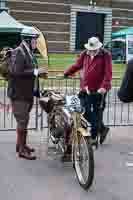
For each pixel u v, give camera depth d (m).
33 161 6.45
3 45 24.80
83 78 7.23
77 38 51.09
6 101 10.53
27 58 6.17
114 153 6.97
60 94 6.65
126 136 8.16
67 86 10.76
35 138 7.76
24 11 47.19
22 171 5.99
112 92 11.38
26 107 6.34
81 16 51.03
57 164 6.32
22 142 6.54
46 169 6.09
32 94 6.35
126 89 4.79
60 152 6.64
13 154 6.78
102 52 7.03
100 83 7.11
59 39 49.53
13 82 6.24
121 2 52.81
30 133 8.12
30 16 47.62
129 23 53.44
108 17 52.16
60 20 49.41
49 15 48.72
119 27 53.06
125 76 4.79
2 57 6.47
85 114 7.17
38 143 7.43
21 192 5.21
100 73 7.07
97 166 6.27
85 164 5.37
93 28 51.88
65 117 5.99
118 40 33.75
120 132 8.50
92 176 5.16
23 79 6.20
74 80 10.91
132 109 11.14
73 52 49.12
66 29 49.91
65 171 6.01
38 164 6.31
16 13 46.75
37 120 8.39
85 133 5.42
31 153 6.74
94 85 7.11
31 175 5.84
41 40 22.05
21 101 6.28
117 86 11.90
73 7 49.88
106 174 5.93
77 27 50.91
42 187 5.39
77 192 5.24
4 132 8.22
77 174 5.59
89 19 51.44
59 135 6.24
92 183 5.41
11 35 24.97
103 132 7.39
